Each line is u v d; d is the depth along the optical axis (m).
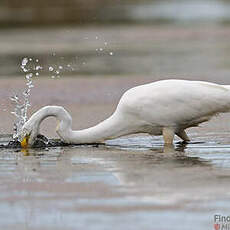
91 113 19.61
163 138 14.88
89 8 63.06
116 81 26.33
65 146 14.86
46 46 40.62
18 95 23.34
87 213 9.66
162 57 34.88
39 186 11.23
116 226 9.05
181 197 10.38
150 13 60.66
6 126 17.64
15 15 59.19
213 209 9.77
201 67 30.36
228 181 11.34
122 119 14.67
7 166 12.88
